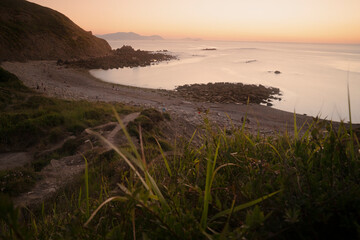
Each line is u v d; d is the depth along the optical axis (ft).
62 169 36.99
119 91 197.77
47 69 266.16
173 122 86.48
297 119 134.82
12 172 32.48
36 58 311.27
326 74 361.92
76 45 374.84
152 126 65.31
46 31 350.23
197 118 107.24
